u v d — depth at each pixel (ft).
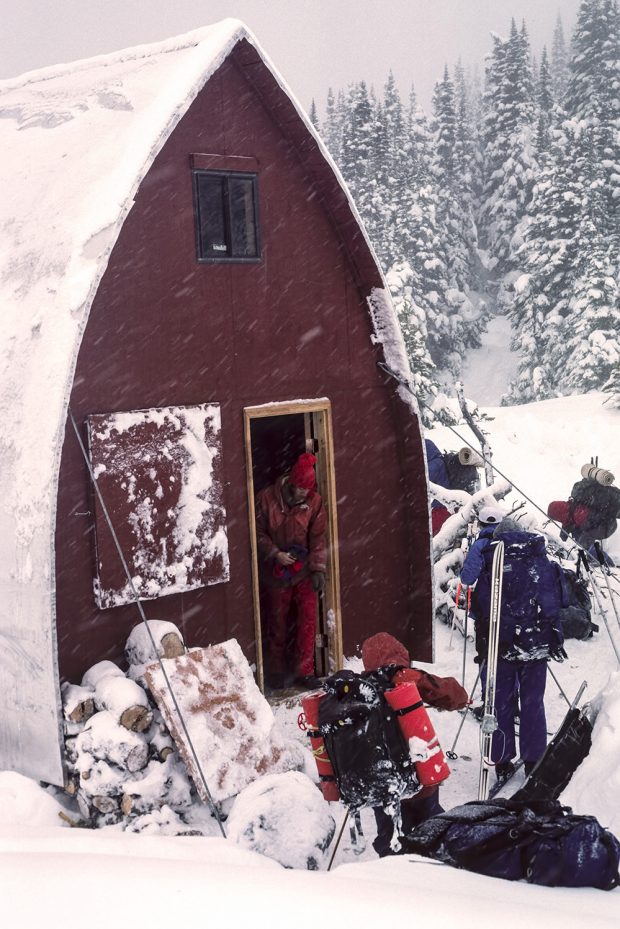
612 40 186.60
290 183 22.99
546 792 15.37
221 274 21.75
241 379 22.31
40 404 17.70
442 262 165.48
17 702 17.98
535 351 135.64
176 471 20.58
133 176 18.81
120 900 8.15
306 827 14.82
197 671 18.12
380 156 179.22
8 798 16.38
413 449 25.72
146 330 20.34
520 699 19.03
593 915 9.37
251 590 22.82
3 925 7.63
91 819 16.81
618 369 75.20
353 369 24.86
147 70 21.34
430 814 14.98
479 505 29.37
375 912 8.20
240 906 8.10
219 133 21.48
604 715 15.96
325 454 24.26
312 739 14.79
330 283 24.11
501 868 11.37
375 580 25.77
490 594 18.75
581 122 138.10
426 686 15.14
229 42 20.56
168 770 17.17
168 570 20.47
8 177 21.70
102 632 19.70
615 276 126.52
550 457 55.42
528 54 222.89
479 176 216.54
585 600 27.84
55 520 17.51
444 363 166.71
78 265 18.35
